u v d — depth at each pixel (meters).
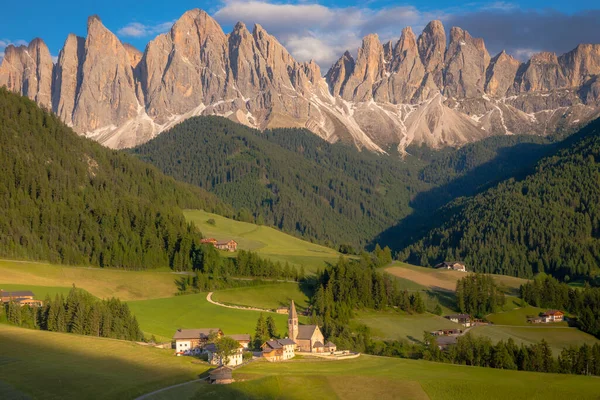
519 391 174.00
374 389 169.50
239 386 158.88
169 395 148.00
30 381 144.88
